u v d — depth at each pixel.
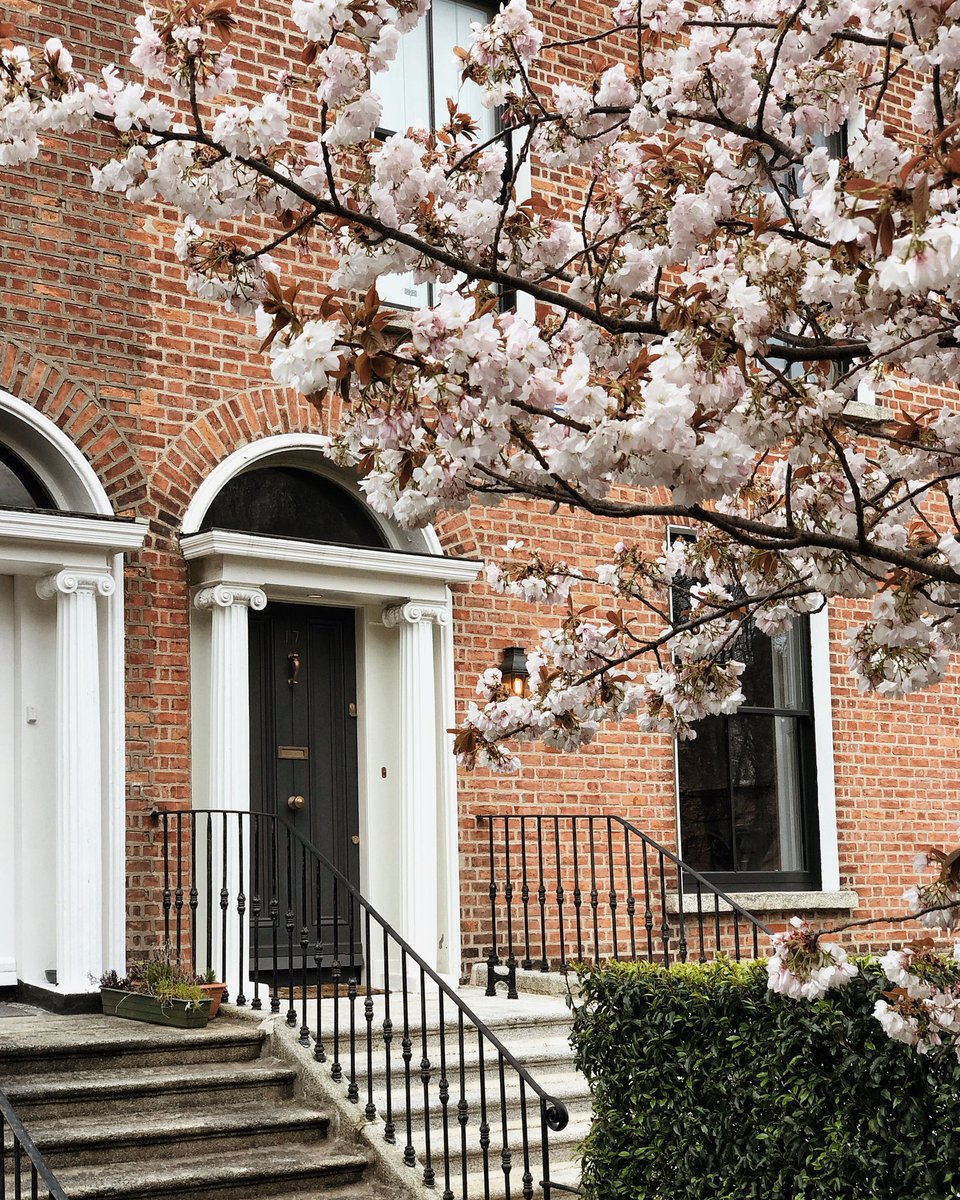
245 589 7.78
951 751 11.08
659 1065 5.70
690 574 4.94
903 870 10.60
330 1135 6.14
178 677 7.75
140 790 7.54
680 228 3.74
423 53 9.30
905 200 2.83
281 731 8.41
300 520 8.66
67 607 7.25
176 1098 6.11
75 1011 7.00
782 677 10.44
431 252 3.58
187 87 3.46
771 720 10.33
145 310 7.91
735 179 4.20
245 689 7.73
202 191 3.51
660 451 3.09
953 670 11.20
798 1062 5.20
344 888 8.48
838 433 4.06
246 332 8.25
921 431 3.94
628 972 5.90
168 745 7.67
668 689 4.72
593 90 4.42
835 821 10.30
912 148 3.75
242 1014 6.99
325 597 8.38
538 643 9.11
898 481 4.22
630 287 3.87
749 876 9.90
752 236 3.30
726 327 3.10
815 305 3.82
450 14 9.45
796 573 4.16
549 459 3.24
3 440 7.58
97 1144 5.64
